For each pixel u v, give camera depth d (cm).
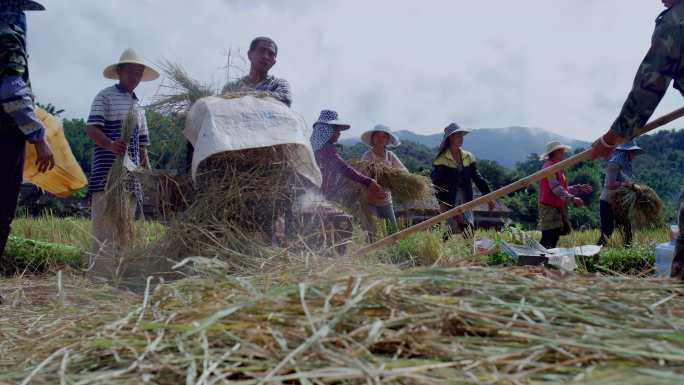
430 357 185
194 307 236
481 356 180
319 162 682
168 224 507
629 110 359
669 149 15425
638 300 226
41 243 727
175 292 251
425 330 195
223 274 259
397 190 739
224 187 486
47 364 208
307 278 257
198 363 188
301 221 502
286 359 175
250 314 213
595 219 4459
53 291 423
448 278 232
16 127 432
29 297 401
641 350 177
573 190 932
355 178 678
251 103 495
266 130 479
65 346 214
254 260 430
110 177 548
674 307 228
